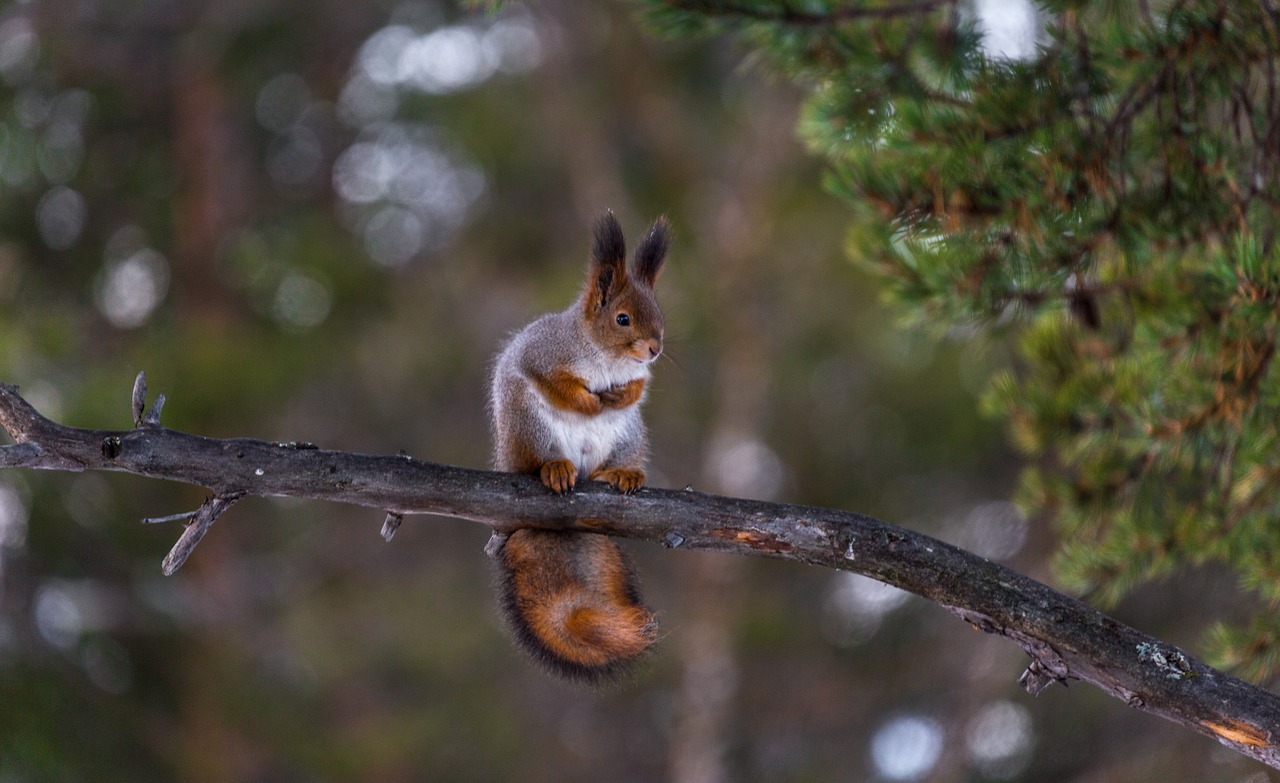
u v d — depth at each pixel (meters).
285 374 18.23
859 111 7.78
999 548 17.08
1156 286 7.39
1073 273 7.20
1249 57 7.11
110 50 20.61
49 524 15.84
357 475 5.90
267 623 18.83
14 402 5.65
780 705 18.06
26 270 19.23
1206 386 7.11
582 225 20.75
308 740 17.77
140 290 20.22
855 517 5.91
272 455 5.81
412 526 21.67
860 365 18.91
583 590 6.66
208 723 16.80
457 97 21.53
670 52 21.00
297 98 22.73
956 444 17.56
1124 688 5.55
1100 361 7.89
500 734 19.67
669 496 6.13
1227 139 7.25
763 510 6.01
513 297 22.50
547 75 21.36
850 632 18.33
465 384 22.09
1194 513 7.58
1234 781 12.16
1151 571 7.68
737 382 18.36
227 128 21.42
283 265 19.55
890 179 7.25
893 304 7.95
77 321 18.98
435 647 19.47
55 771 14.80
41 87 19.72
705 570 18.17
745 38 8.10
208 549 18.31
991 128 7.14
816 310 18.95
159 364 16.94
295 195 22.53
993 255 7.24
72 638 16.12
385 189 22.94
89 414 14.93
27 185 19.56
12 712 14.82
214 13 20.48
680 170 20.73
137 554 16.44
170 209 20.36
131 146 20.78
